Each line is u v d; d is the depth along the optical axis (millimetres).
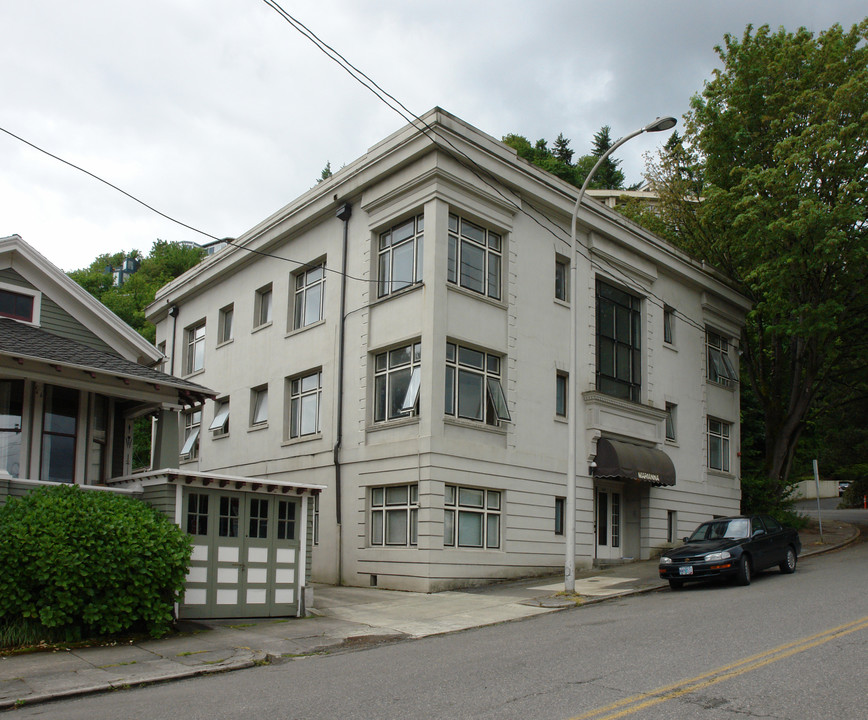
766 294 27359
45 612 11281
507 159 21297
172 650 11266
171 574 12414
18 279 15797
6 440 14797
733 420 30719
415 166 20219
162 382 14992
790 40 26719
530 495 21125
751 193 26297
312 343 23641
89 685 9242
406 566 18797
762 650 9719
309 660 10891
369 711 7594
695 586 18328
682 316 28438
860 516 42031
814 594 14891
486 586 19359
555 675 8867
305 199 24281
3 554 11234
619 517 25422
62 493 12430
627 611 14406
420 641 12281
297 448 23438
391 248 21328
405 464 19281
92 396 16078
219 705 8164
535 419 21641
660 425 26016
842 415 56500
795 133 26266
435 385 19031
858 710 7078
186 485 13609
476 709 7480
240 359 27328
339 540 20938
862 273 26594
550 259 22906
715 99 27641
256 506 14484
